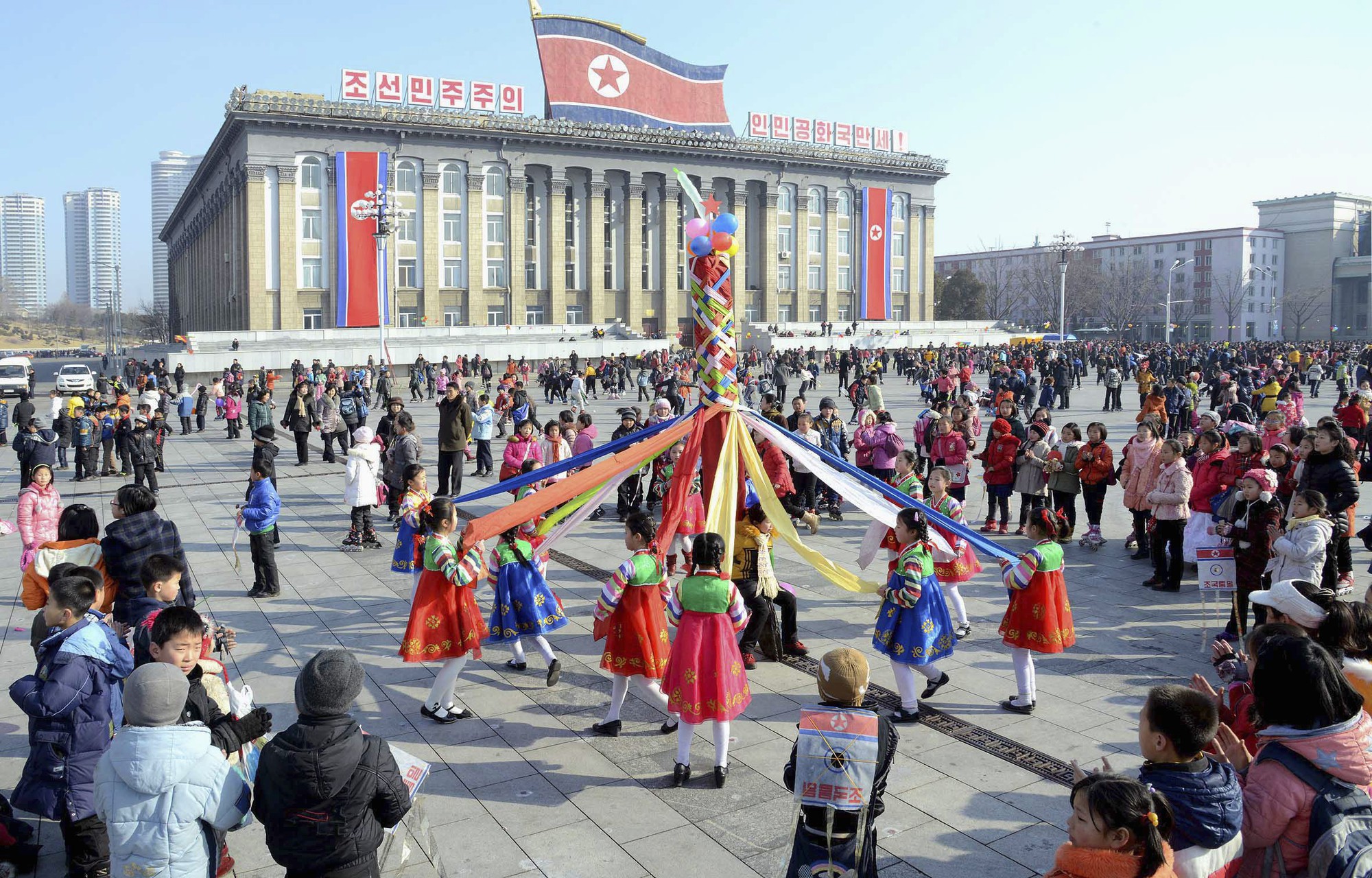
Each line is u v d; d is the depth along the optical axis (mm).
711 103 72500
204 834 3896
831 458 9266
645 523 7062
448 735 7191
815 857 4027
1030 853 5410
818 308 77375
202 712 4691
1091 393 44594
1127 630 9508
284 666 8719
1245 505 8547
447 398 17016
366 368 47906
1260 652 3879
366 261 59094
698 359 9109
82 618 5328
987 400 34562
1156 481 11156
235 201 61531
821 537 14180
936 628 7242
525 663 8750
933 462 14680
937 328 79812
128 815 3795
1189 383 26281
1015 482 14250
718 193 73812
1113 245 120625
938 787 6219
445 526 7203
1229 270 110125
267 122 56656
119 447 21641
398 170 61188
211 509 17141
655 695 7117
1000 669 8430
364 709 7730
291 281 58344
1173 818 3469
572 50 66625
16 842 5406
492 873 5277
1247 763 4094
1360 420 16359
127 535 7062
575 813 5969
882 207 78500
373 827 3848
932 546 8625
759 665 8688
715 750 6309
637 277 69812
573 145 66125
